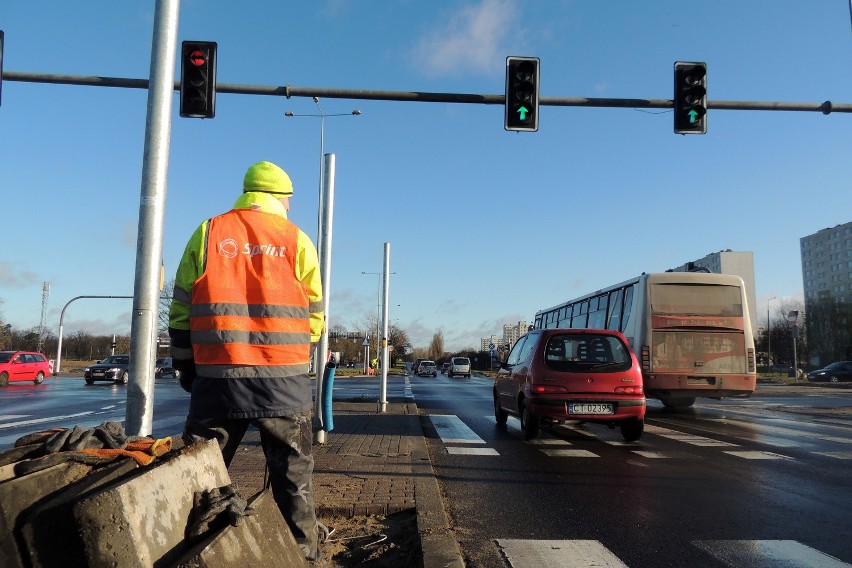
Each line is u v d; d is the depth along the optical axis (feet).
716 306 49.57
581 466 24.99
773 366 280.72
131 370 15.15
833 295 463.42
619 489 20.71
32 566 6.07
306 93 34.06
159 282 15.88
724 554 14.05
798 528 16.17
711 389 48.47
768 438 34.32
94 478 6.84
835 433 36.88
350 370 225.15
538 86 34.17
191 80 31.78
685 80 34.60
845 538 15.30
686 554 14.05
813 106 35.86
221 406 10.11
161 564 6.79
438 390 92.02
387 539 14.82
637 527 16.20
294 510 10.53
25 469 6.61
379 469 22.71
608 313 58.54
